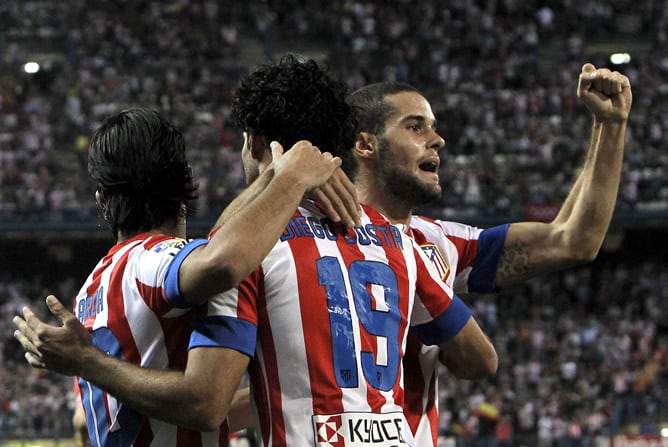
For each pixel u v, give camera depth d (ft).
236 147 194.08
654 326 167.84
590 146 27.32
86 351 19.10
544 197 184.96
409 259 21.63
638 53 231.50
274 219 18.44
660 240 195.11
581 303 177.17
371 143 25.85
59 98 206.08
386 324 20.29
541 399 140.97
